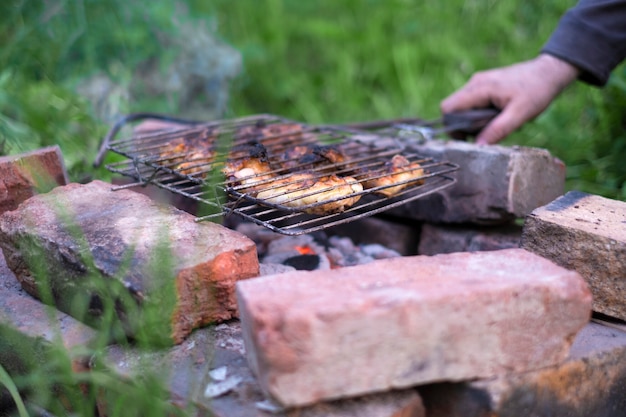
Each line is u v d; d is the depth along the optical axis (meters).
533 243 1.58
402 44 4.16
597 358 1.35
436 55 4.07
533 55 3.74
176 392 1.29
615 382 1.40
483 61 3.90
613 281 1.48
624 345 1.41
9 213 1.63
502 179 1.88
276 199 1.53
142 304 1.34
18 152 2.25
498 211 1.90
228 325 1.48
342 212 1.56
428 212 2.06
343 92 4.03
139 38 3.20
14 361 1.53
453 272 1.28
